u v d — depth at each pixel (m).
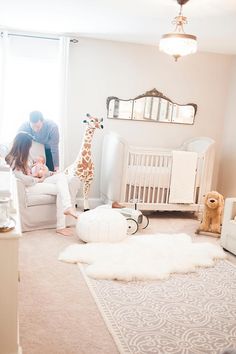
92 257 2.90
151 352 1.80
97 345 1.84
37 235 3.46
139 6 3.00
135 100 4.74
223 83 5.02
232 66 4.95
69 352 1.77
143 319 2.10
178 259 2.97
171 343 1.88
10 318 1.48
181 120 4.95
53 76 4.41
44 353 1.75
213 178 5.18
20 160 3.44
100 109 4.66
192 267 2.84
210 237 3.79
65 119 4.48
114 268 2.68
